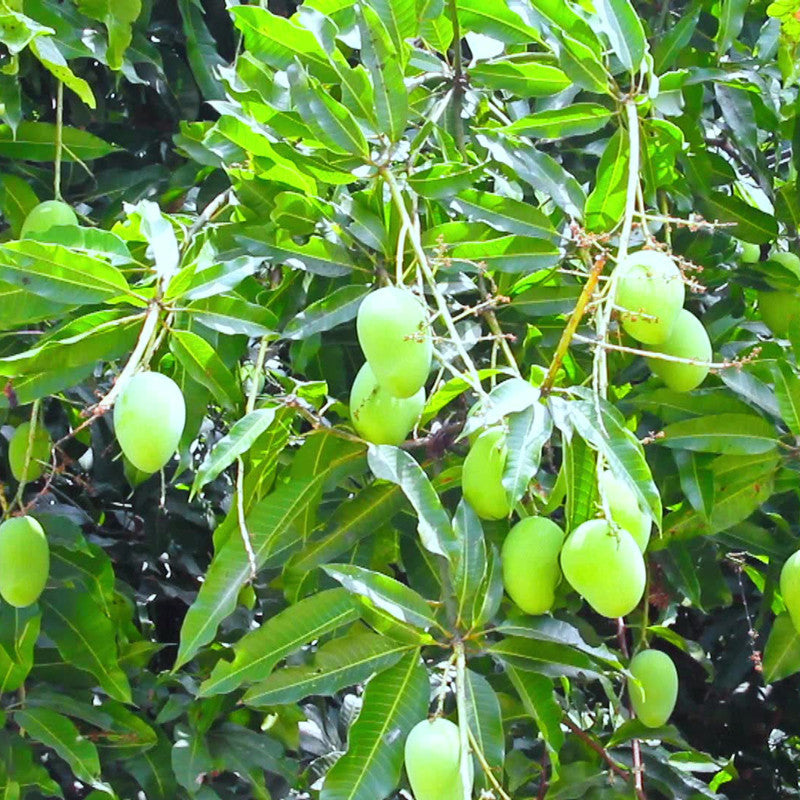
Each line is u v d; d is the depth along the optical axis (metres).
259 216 3.03
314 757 3.58
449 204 3.03
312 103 2.84
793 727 3.76
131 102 3.64
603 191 3.05
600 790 3.14
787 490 3.21
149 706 3.33
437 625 2.78
